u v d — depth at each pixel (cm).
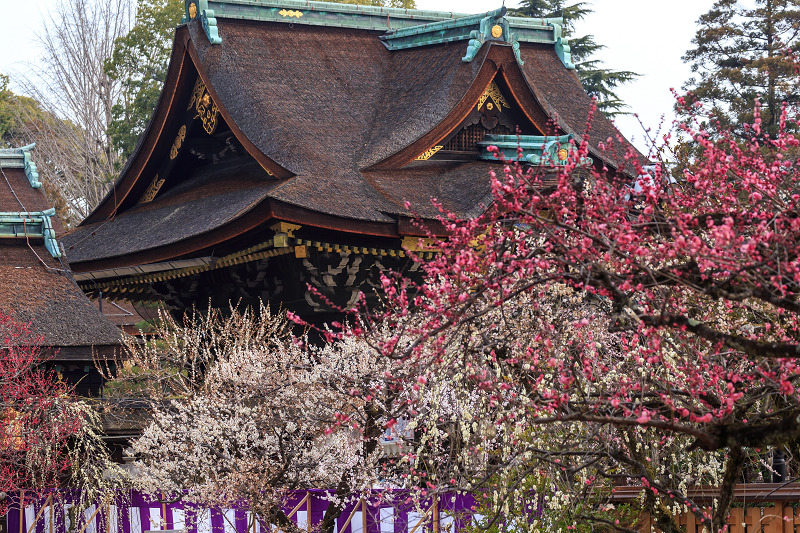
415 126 3316
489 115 3347
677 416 1225
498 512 1456
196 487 2283
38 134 8225
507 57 3278
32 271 3075
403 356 1082
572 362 1354
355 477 2114
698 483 1520
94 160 7725
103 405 2675
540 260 1059
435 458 1694
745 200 1252
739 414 1252
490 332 1392
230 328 2917
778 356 904
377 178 3209
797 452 1315
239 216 2970
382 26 4059
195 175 3866
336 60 3850
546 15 6881
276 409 2305
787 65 5172
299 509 2227
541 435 1481
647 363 1162
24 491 2423
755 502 1478
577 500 1512
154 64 7575
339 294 3112
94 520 2434
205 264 3262
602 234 1003
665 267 1009
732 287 958
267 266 3212
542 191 1147
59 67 7688
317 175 3114
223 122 3600
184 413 2380
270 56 3734
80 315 2956
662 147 1218
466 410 1436
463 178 3219
